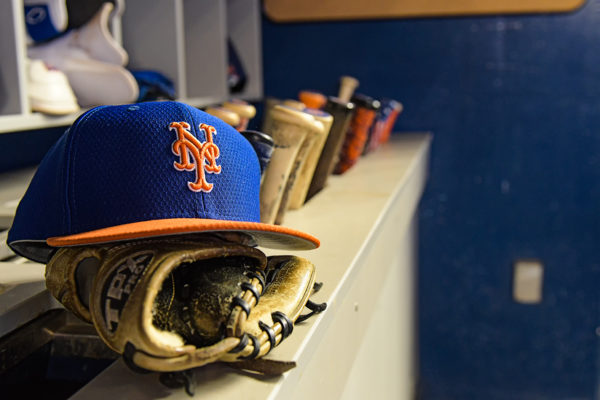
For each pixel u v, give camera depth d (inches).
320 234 39.0
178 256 19.5
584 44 96.0
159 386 20.3
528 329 104.4
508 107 99.8
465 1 97.9
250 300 20.5
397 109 89.8
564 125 98.5
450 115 101.7
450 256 105.0
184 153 22.1
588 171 98.8
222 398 19.6
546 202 100.8
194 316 20.0
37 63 50.3
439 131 102.4
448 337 107.3
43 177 22.8
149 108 23.2
